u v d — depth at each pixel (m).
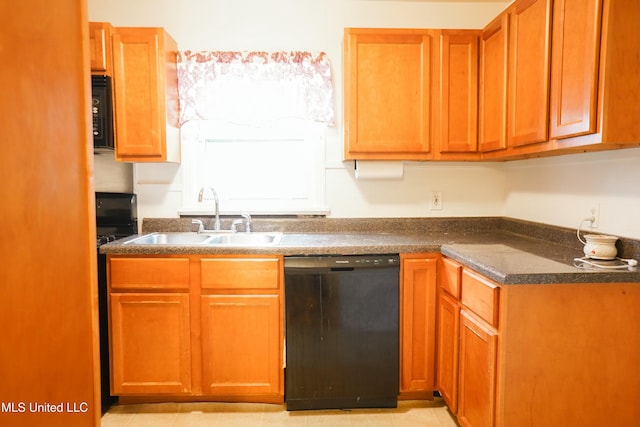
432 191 2.45
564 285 1.33
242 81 2.26
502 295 1.33
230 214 2.40
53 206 0.66
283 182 2.47
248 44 2.35
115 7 2.33
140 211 2.39
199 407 1.95
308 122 2.40
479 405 1.48
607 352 1.35
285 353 1.86
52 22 0.65
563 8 1.42
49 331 0.66
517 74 1.73
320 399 1.89
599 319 1.34
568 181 1.85
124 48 2.05
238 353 1.88
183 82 2.26
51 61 0.65
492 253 1.64
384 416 1.88
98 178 2.31
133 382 1.90
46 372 0.65
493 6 2.37
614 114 1.26
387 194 2.44
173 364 1.89
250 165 2.46
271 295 1.86
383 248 1.85
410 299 1.88
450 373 1.76
